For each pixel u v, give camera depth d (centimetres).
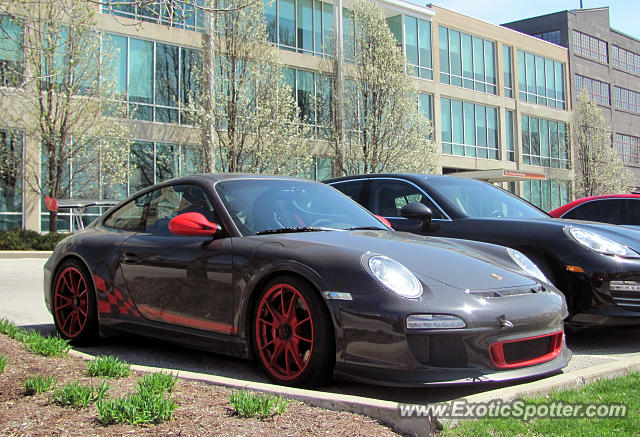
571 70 4144
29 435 234
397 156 2295
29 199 1867
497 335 311
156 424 247
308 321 329
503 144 3444
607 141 3781
